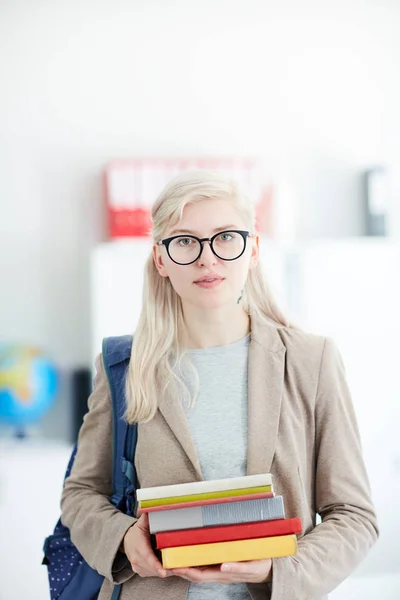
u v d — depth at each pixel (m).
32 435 3.61
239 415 1.39
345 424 1.42
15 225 3.70
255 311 1.49
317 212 3.83
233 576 1.21
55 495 3.28
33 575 3.24
